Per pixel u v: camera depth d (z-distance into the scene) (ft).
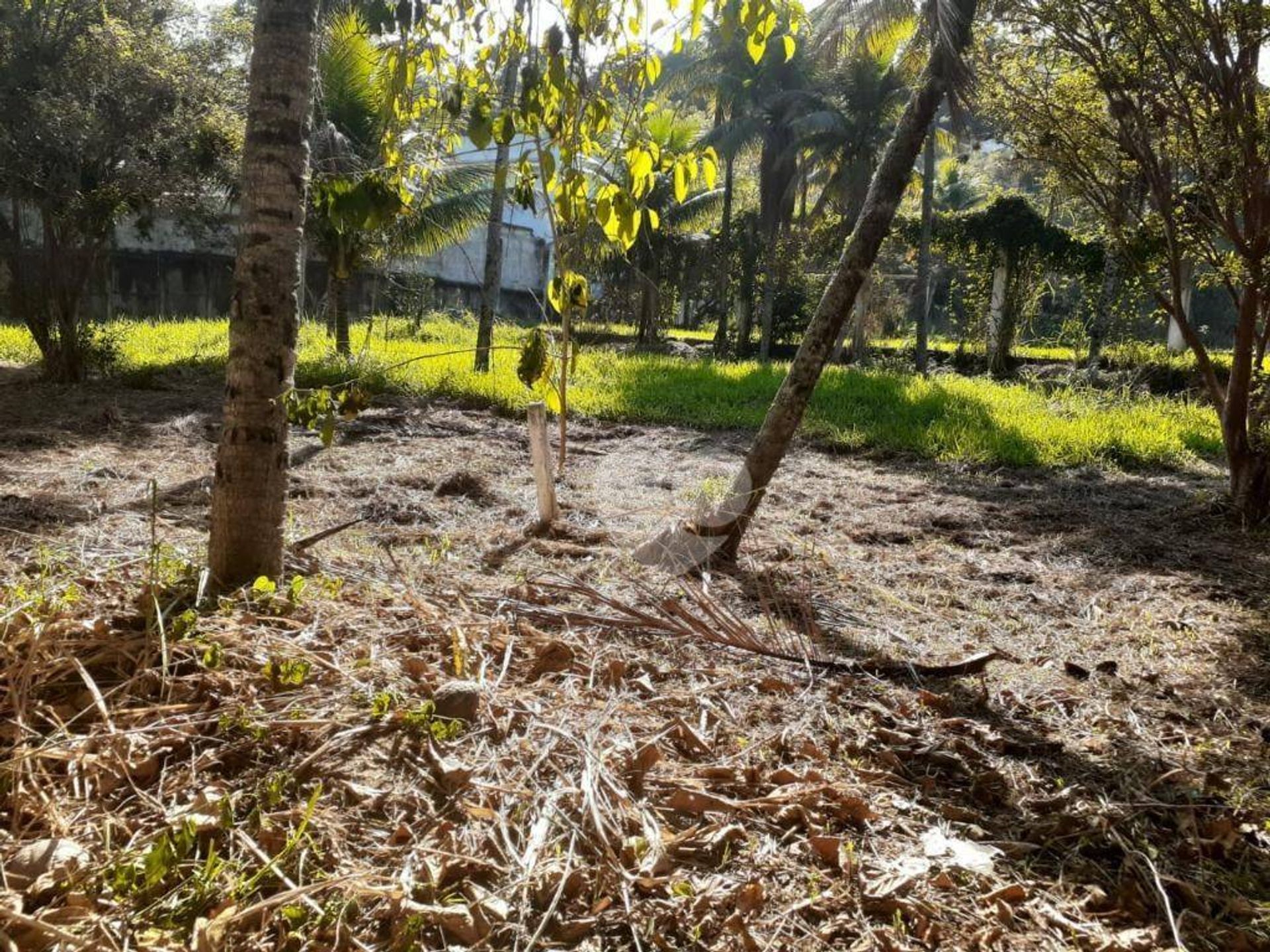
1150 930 7.49
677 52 12.19
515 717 9.64
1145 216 28.40
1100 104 26.66
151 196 38.63
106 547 14.78
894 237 76.07
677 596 15.28
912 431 37.06
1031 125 27.40
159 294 79.92
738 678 11.84
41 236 49.70
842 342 81.00
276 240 11.60
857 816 8.75
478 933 6.48
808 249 92.38
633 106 12.73
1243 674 14.19
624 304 101.76
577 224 12.99
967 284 85.51
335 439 29.91
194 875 6.57
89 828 7.21
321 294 81.15
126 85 37.24
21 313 39.34
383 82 13.98
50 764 7.95
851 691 12.04
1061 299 102.63
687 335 103.91
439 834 7.54
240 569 11.94
